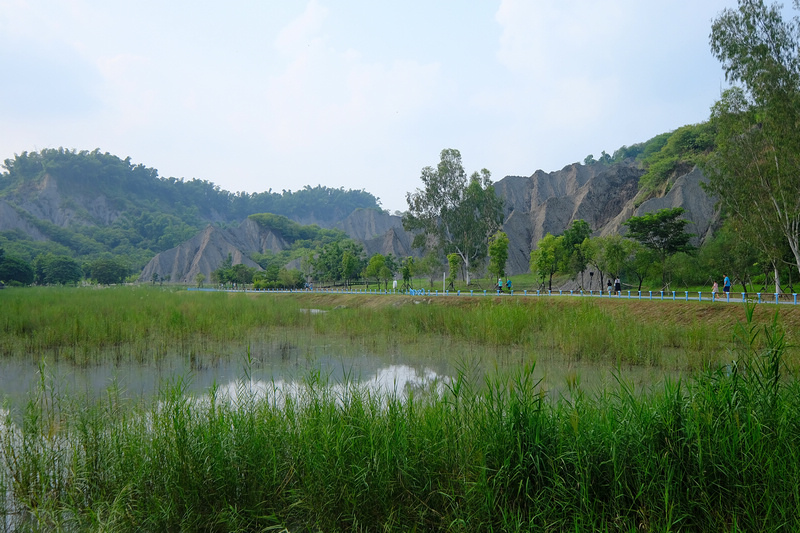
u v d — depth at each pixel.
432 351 23.19
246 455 7.60
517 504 6.60
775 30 33.00
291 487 7.37
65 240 190.38
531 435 7.03
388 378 17.55
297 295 66.62
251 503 7.25
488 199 74.69
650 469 6.61
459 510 6.52
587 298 39.47
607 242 54.41
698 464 6.51
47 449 9.04
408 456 7.29
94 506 7.48
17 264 110.88
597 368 18.53
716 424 6.78
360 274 99.44
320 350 23.94
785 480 6.10
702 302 31.25
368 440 7.44
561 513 6.34
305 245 177.88
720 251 52.41
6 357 21.69
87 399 12.39
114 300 41.03
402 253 126.50
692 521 6.27
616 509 6.37
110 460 8.34
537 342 23.44
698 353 18.28
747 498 6.23
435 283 89.50
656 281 59.62
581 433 7.06
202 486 7.28
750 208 35.94
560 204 111.31
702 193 80.81
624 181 114.56
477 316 28.20
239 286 109.50
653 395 8.93
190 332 27.80
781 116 31.78
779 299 33.59
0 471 8.72
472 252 75.12
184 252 160.12
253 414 8.96
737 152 35.31
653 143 134.50
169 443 7.80
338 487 6.94
